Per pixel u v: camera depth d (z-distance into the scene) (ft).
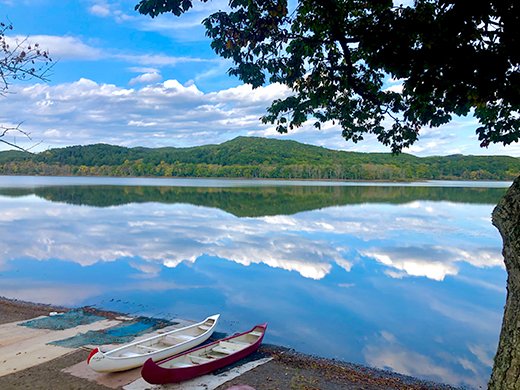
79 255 65.21
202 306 41.98
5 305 39.63
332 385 25.03
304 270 57.16
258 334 31.42
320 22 20.63
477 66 15.15
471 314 40.75
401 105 26.32
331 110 28.96
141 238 79.51
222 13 22.76
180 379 24.20
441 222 102.73
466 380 27.58
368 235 83.41
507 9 14.76
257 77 26.11
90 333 32.22
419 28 16.43
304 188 268.41
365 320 38.86
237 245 73.26
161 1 20.12
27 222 98.84
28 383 23.18
